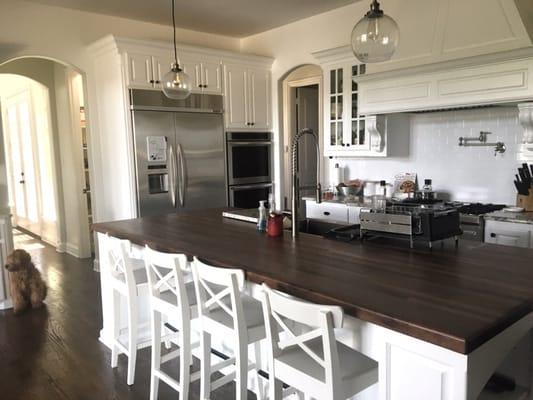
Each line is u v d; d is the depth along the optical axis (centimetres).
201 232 292
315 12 491
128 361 292
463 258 211
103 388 278
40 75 605
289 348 191
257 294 224
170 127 483
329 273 192
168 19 508
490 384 194
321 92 627
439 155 432
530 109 334
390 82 401
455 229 234
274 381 185
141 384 283
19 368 304
